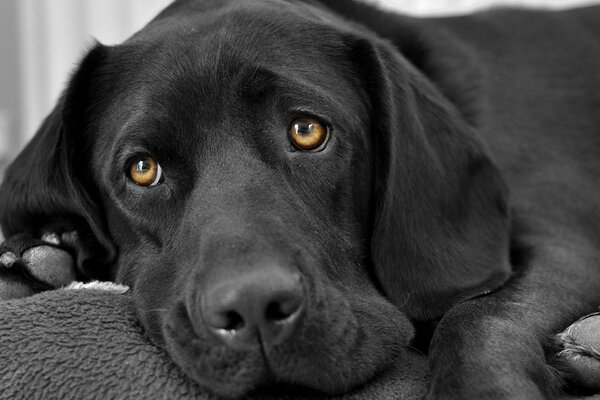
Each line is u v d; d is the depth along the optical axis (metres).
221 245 0.45
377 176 0.53
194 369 0.45
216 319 0.43
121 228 0.53
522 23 0.71
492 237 0.55
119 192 0.52
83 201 0.54
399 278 0.52
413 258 0.53
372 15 0.66
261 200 0.47
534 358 0.46
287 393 0.45
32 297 0.49
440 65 0.65
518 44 0.70
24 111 1.22
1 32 1.21
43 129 0.57
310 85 0.51
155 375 0.46
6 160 1.21
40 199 0.56
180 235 0.49
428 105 0.56
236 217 0.46
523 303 0.50
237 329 0.43
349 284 0.50
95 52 0.55
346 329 0.46
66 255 0.54
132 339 0.48
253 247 0.44
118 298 0.51
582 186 0.63
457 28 0.70
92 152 0.55
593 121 0.67
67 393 0.45
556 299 0.52
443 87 0.64
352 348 0.46
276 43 0.53
